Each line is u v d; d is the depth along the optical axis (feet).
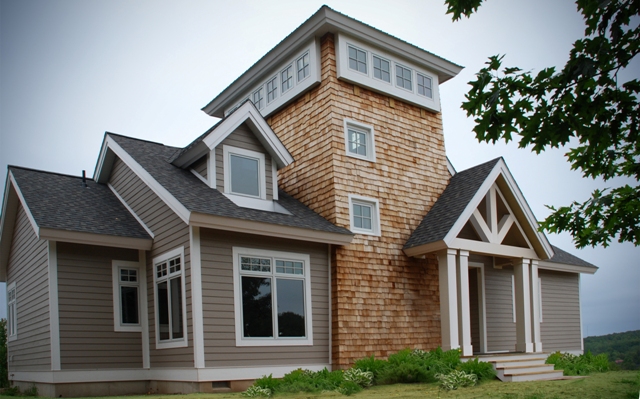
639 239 24.94
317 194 49.57
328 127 49.21
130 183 47.26
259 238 41.91
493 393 32.58
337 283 45.57
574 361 53.42
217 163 43.55
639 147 24.86
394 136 53.72
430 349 50.19
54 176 49.19
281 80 55.26
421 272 51.72
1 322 67.05
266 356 40.32
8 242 53.52
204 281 38.19
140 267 44.04
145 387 42.22
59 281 40.29
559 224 26.12
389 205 51.44
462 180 55.16
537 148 22.11
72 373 39.42
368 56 52.47
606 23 20.10
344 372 39.27
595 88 20.84
